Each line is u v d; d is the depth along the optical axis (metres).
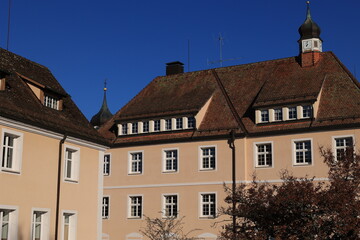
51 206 28.05
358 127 36.91
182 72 51.72
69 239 29.56
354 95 39.12
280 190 20.58
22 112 26.91
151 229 38.59
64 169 29.44
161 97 47.31
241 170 40.22
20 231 25.89
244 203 22.19
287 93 40.41
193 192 41.91
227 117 42.44
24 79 30.03
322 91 40.44
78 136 30.34
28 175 26.70
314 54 43.31
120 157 45.62
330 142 37.69
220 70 47.88
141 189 44.19
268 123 40.31
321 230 19.39
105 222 45.19
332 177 20.91
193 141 42.56
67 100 33.47
